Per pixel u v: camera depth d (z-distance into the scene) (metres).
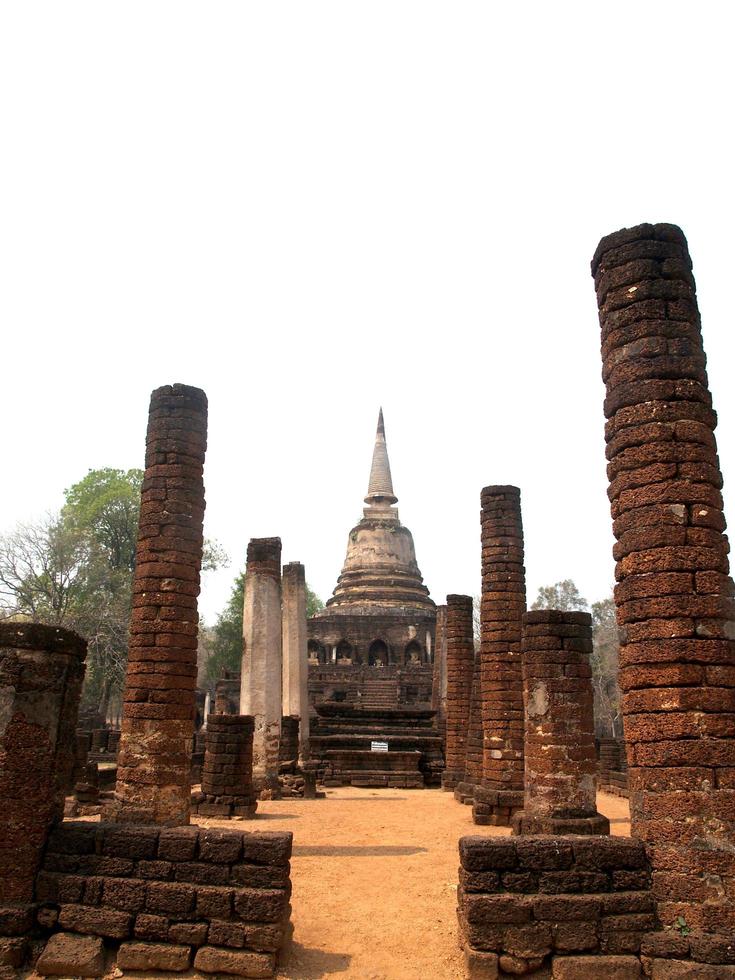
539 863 8.44
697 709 8.74
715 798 8.45
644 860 8.56
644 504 9.55
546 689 15.06
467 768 24.00
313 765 30.56
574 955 8.11
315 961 8.83
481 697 22.08
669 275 10.25
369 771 30.53
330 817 19.73
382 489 67.25
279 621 24.23
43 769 9.00
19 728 8.97
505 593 20.66
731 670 8.92
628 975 7.97
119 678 45.41
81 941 8.44
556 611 15.39
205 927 8.34
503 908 8.23
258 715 23.52
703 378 10.02
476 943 8.15
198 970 8.23
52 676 9.26
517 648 20.20
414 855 14.51
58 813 9.20
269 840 8.62
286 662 29.17
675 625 9.02
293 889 11.88
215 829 8.91
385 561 63.50
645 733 8.95
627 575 9.57
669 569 9.22
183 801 14.16
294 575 30.09
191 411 15.70
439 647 38.62
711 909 8.11
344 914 10.59
